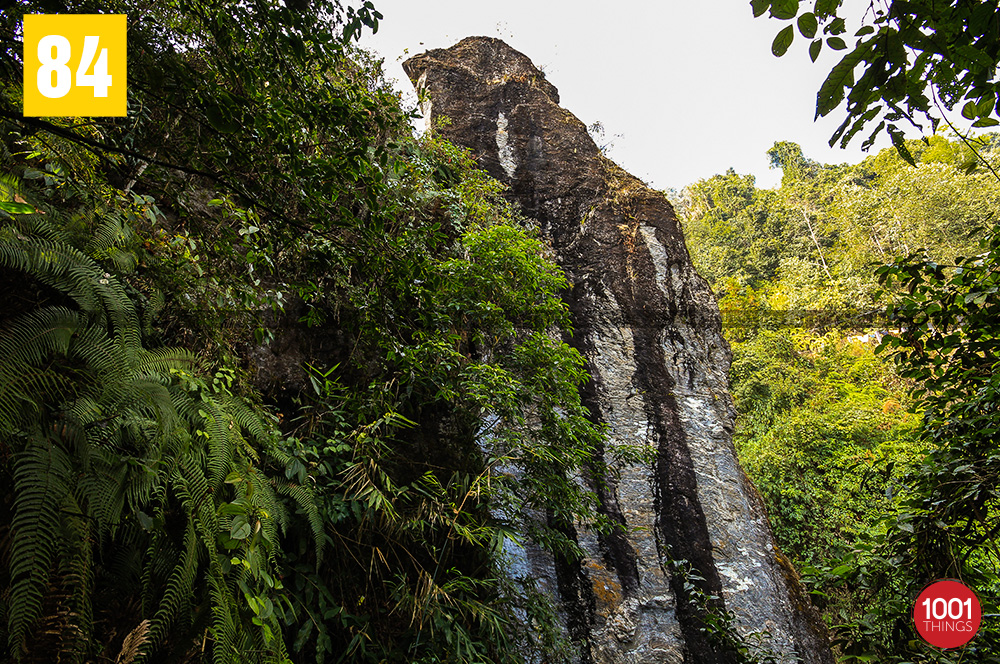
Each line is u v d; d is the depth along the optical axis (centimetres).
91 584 177
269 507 265
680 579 599
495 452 465
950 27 151
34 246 196
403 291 299
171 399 226
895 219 2588
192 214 304
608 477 641
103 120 237
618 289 773
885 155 3152
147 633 175
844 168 3847
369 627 333
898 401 1586
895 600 343
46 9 157
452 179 646
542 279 500
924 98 165
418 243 286
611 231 813
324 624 325
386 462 424
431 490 424
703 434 707
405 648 336
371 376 451
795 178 4206
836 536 1215
